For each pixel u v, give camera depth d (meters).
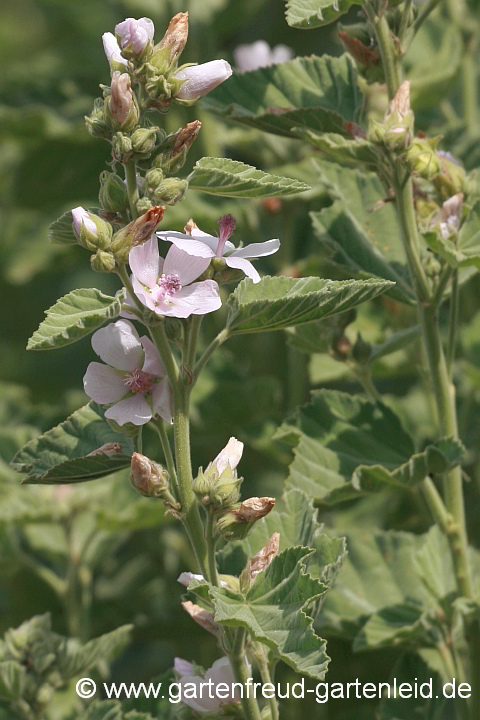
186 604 1.92
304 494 1.97
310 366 2.23
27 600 2.42
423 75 2.35
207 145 2.52
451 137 2.25
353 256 2.09
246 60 2.44
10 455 2.29
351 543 2.14
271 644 1.85
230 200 2.25
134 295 1.87
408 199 2.01
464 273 2.07
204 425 2.30
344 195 2.11
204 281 1.88
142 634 2.26
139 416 1.88
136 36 1.87
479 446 2.26
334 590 2.12
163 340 1.88
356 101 2.06
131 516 2.19
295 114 2.03
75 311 1.84
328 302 1.88
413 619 2.09
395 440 2.06
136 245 1.86
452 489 2.04
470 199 2.05
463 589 2.04
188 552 2.44
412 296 2.06
